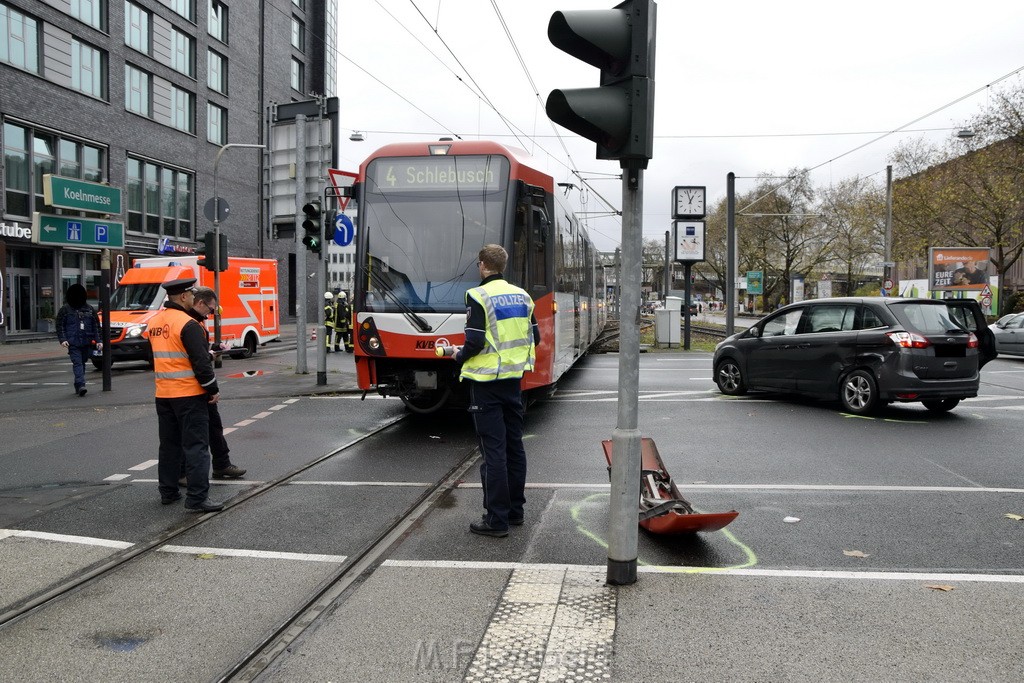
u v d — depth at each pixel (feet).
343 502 21.43
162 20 124.26
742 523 19.12
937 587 14.76
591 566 16.06
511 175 30.91
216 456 24.50
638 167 14.16
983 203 112.16
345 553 17.11
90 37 106.73
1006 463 25.94
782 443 29.60
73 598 14.61
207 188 137.90
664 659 11.89
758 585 14.94
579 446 29.40
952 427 33.12
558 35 14.21
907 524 18.98
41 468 26.12
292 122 54.39
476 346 17.99
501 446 18.24
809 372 39.04
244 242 151.94
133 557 16.93
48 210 99.19
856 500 21.24
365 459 27.25
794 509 20.36
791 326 40.73
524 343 18.60
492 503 18.16
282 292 169.07
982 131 109.60
